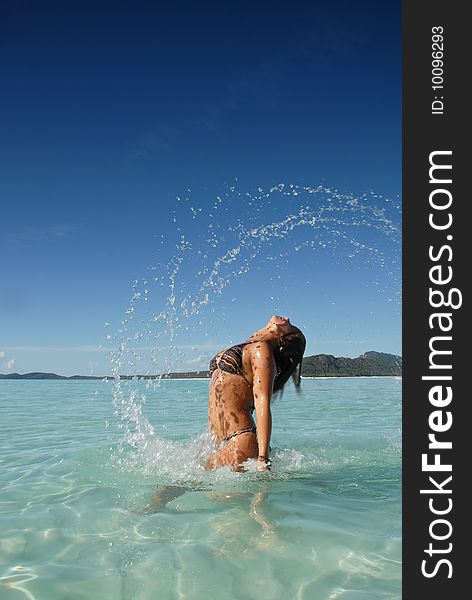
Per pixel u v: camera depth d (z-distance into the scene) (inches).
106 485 110.2
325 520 84.2
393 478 114.2
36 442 176.2
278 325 124.8
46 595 59.7
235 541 75.7
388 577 64.0
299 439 171.6
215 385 119.9
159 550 72.8
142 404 351.9
